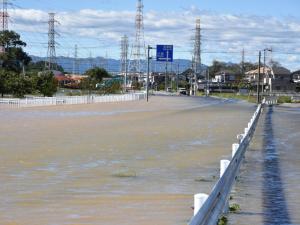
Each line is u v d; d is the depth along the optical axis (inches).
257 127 1443.2
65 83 6240.2
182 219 390.0
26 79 3722.9
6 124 1418.6
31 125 1393.9
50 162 722.2
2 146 906.1
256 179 579.2
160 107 2623.0
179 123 1537.9
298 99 4397.1
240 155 586.9
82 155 801.6
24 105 2484.0
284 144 1000.2
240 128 1370.6
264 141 1051.3
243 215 399.9
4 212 414.3
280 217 395.5
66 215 403.2
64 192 504.4
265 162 731.4
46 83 3885.3
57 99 2783.0
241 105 3122.5
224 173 368.2
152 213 410.9
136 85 6550.2
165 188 529.3
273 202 452.4
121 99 3415.4
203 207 245.0
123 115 1907.0
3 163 706.2
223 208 363.9
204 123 1551.4
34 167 674.2
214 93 6535.4
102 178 592.1
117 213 410.9
